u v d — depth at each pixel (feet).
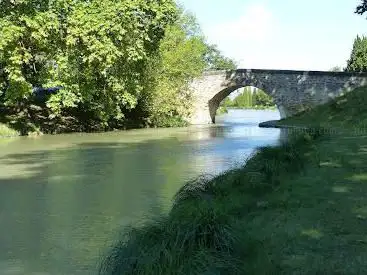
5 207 38.96
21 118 115.85
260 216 27.30
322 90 154.61
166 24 122.31
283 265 19.89
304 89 158.20
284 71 161.68
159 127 149.18
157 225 21.72
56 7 106.01
